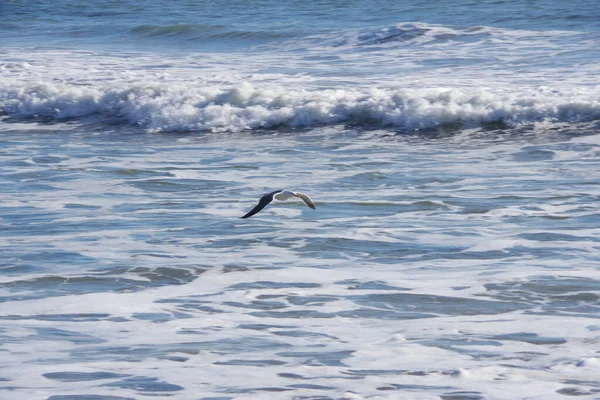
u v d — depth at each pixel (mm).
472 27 67750
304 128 40250
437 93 41281
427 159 33562
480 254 21109
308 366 14281
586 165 31766
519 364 14266
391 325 16375
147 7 107812
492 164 32438
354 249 21734
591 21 74188
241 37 76250
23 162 33438
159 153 35469
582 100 39719
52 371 14109
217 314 17094
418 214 25156
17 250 21828
